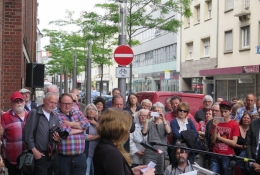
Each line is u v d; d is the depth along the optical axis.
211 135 8.52
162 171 8.20
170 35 43.06
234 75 30.41
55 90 8.61
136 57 57.56
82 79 52.75
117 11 21.66
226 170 8.41
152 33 49.59
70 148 7.46
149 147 6.38
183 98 14.16
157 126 8.27
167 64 44.41
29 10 23.02
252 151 7.38
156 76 48.00
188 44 38.84
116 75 13.32
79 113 7.80
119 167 3.87
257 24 27.75
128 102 10.42
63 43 38.62
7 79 12.92
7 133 7.52
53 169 7.17
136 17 20.77
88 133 8.60
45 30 38.22
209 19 34.25
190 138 8.36
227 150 8.41
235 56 30.45
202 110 11.00
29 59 22.88
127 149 7.98
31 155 6.83
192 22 37.28
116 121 4.01
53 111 7.31
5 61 12.88
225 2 31.69
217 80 33.41
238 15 29.14
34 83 13.12
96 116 8.95
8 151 7.52
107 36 28.94
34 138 7.02
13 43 12.91
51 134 7.01
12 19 12.87
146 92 15.20
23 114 7.66
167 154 8.73
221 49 32.44
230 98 31.33
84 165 7.67
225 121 8.55
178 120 8.62
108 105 11.16
